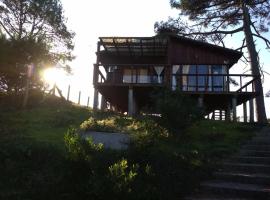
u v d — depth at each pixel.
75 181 7.83
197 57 26.11
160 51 26.69
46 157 10.59
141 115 17.98
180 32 29.94
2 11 34.41
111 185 7.21
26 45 22.09
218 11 29.52
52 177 9.08
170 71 23.89
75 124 16.34
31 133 14.16
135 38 24.16
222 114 30.27
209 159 11.45
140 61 27.89
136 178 7.96
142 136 11.18
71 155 7.88
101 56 27.73
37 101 22.72
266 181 9.48
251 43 28.45
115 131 13.23
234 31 29.69
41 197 7.89
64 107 22.47
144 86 22.94
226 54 26.09
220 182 9.64
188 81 25.28
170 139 13.98
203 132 15.90
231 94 22.61
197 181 9.43
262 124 18.61
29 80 22.14
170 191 8.15
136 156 9.88
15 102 21.78
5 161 10.11
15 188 8.63
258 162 11.53
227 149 12.86
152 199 7.52
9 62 21.53
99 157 9.30
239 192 8.70
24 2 34.91
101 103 26.31
